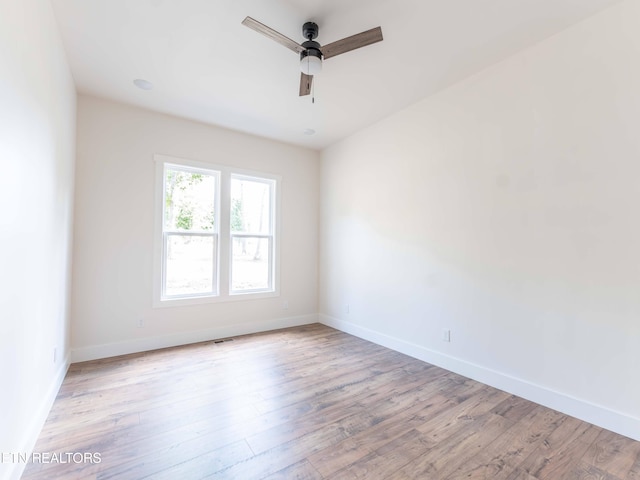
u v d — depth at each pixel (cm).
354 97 329
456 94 301
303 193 484
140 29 230
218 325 403
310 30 224
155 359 324
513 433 201
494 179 270
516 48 250
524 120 251
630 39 200
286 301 464
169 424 208
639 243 196
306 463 173
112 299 335
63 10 211
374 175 395
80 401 236
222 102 342
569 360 224
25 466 166
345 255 441
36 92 178
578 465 173
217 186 411
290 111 362
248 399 243
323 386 267
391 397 248
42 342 201
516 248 255
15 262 150
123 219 343
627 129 201
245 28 229
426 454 181
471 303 286
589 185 216
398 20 219
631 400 197
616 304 204
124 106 346
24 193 161
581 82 221
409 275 346
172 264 380
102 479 159
